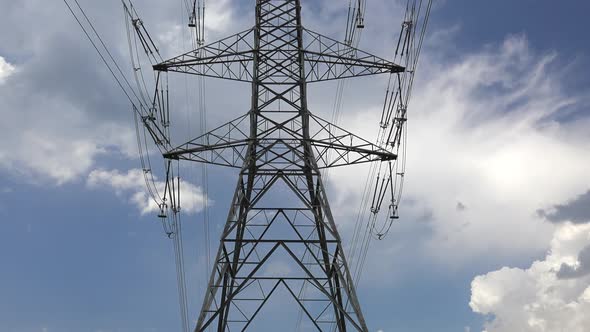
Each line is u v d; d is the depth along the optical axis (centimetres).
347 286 3175
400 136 3916
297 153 3625
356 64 3931
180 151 3541
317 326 3588
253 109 3722
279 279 3503
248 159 3550
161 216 3872
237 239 3328
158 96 3816
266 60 3925
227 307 3566
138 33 3678
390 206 3972
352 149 3603
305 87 3806
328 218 3356
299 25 3988
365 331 3042
